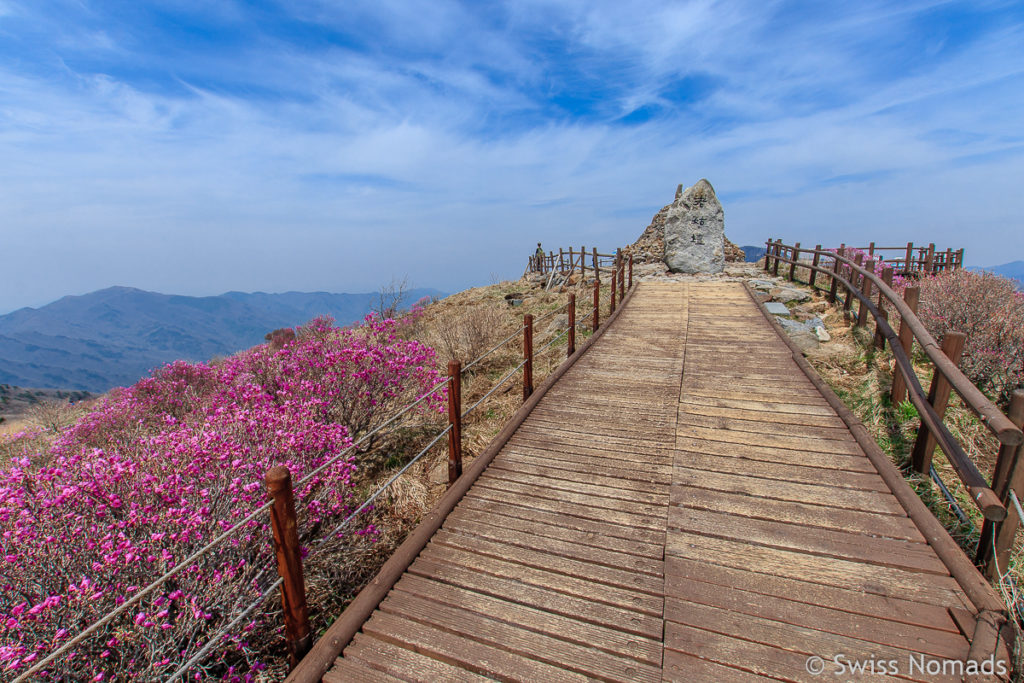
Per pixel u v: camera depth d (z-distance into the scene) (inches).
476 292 664.4
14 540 94.9
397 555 110.7
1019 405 99.5
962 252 592.4
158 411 287.0
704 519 122.3
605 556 110.9
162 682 96.0
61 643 88.2
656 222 774.5
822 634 87.8
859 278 296.0
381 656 88.4
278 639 113.5
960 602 93.0
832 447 154.9
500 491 139.9
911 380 162.1
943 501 143.2
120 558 99.9
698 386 215.3
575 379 231.9
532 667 84.4
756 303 363.6
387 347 226.7
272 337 500.7
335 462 142.9
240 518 116.0
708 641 87.5
